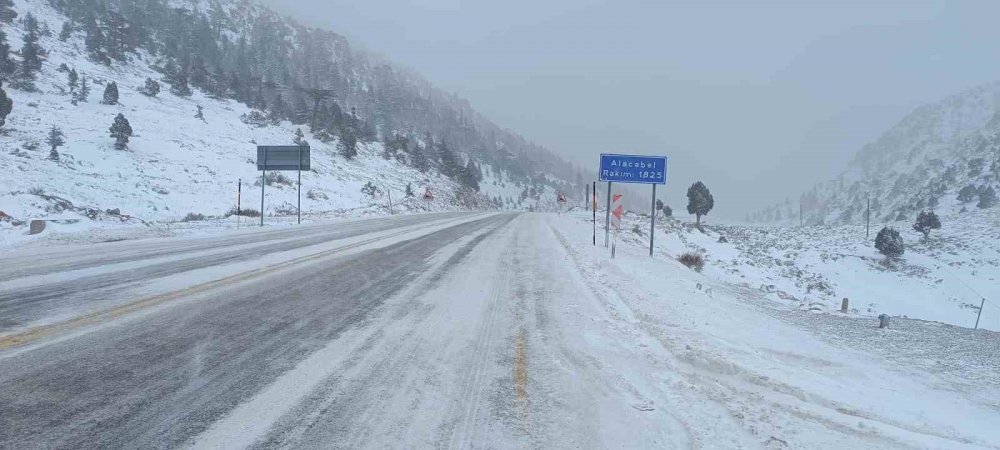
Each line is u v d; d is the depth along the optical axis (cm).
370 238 1795
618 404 454
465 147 17538
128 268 985
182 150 5025
